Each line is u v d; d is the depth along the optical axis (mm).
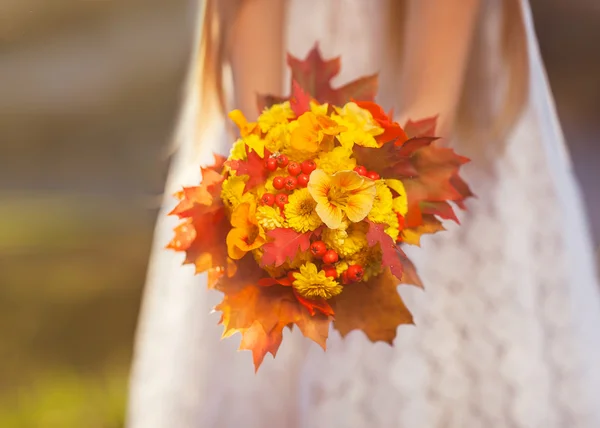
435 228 1201
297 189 1148
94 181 7879
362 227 1143
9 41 10578
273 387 1476
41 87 9719
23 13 10602
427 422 1414
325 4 1451
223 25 1386
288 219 1133
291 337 1481
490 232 1417
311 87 1260
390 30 1403
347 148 1160
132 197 7113
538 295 1416
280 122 1200
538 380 1396
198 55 1421
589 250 1507
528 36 1383
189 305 1477
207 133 1466
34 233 5602
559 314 1417
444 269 1428
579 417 1407
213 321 1466
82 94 9656
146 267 4906
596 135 7965
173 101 9617
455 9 1301
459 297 1422
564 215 1439
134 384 1561
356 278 1139
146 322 1552
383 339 1168
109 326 3887
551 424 1398
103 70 10172
